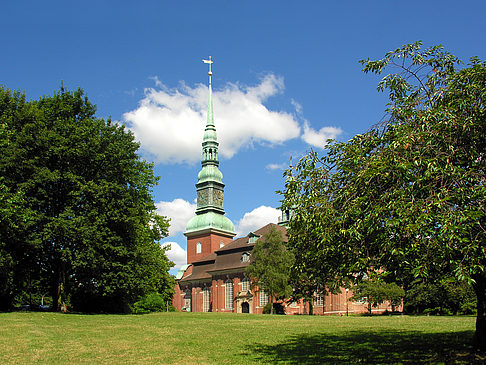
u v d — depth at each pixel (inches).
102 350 770.8
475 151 521.7
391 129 610.2
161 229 2354.8
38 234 1469.0
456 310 2213.3
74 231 1483.8
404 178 510.0
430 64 664.4
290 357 673.6
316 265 652.1
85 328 1117.7
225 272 3801.7
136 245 1732.3
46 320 1279.5
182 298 4520.2
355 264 523.2
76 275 1723.7
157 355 717.9
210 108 5442.9
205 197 5236.2
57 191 1583.4
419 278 542.6
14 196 1336.1
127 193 1624.0
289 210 641.0
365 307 3196.4
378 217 500.1
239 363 634.2
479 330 622.2
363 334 945.5
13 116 1581.0
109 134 1712.6
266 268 2637.8
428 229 464.1
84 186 1507.1
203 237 5123.0
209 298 4111.7
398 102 652.1
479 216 444.1
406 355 650.8
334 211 560.7
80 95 1755.7
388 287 2519.7
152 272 1871.3
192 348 784.9
